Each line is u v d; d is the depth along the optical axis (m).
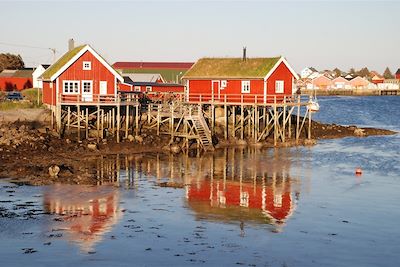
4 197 34.12
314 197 35.69
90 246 25.78
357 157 51.38
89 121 56.09
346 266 23.81
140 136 53.97
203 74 60.09
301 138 62.22
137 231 28.08
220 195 35.97
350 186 38.94
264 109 58.34
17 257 24.31
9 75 110.38
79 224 29.09
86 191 36.25
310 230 28.58
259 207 33.03
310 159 49.97
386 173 43.75
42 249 25.33
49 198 34.19
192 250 25.39
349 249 25.84
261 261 24.19
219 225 29.30
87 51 54.44
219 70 60.00
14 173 40.25
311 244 26.44
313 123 70.81
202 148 54.00
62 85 53.88
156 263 23.78
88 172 42.09
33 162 43.91
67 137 51.88
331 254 25.16
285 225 29.42
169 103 63.31
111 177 40.75
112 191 36.47
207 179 40.91
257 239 27.05
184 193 36.41
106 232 27.84
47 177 39.41
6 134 48.62
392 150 56.19
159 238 27.03
